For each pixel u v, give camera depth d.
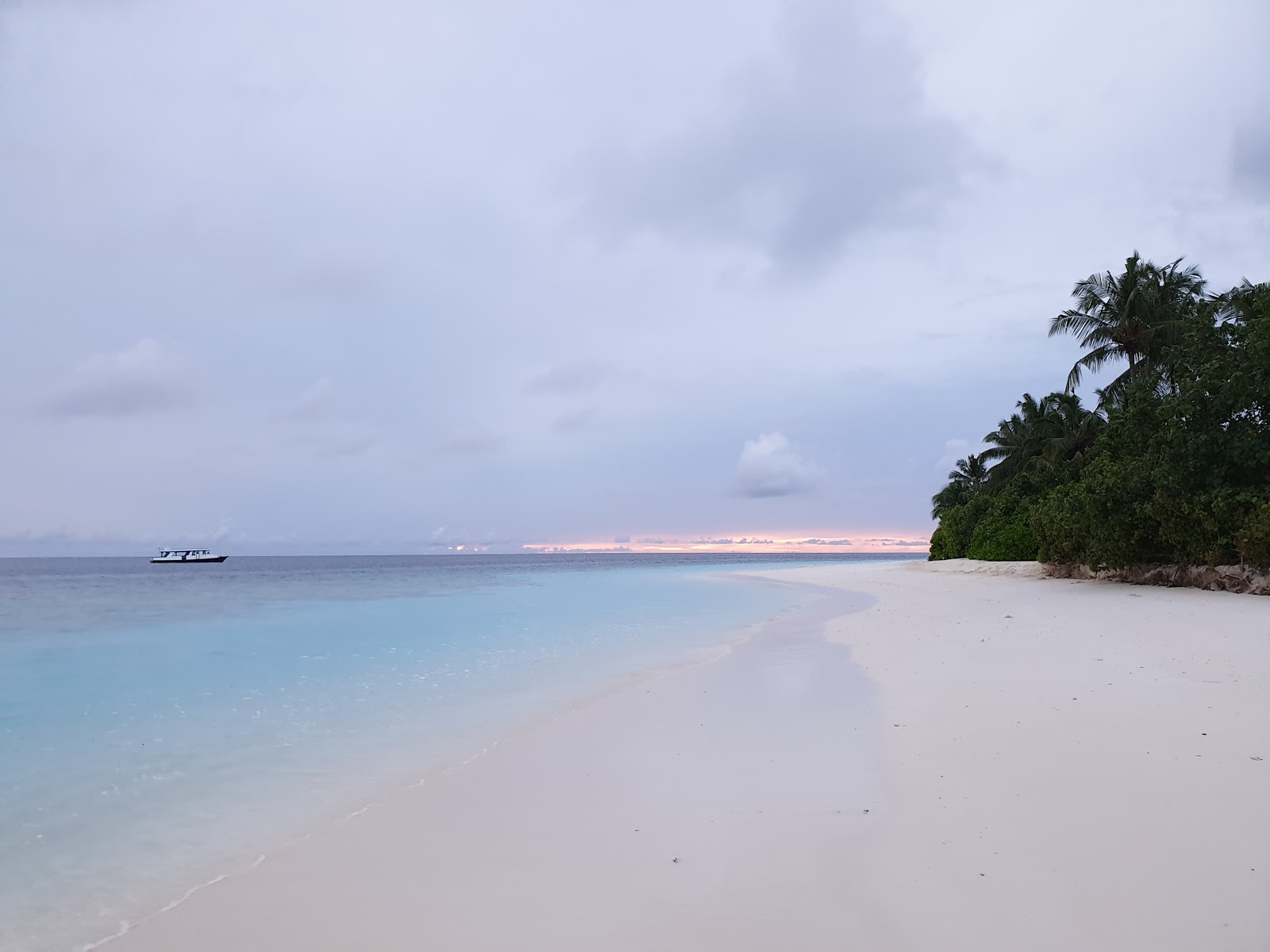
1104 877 4.14
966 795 5.57
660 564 134.62
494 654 14.68
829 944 3.70
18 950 4.12
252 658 14.59
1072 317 36.09
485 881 4.70
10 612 25.91
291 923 4.29
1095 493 22.06
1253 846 4.38
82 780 7.08
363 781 6.98
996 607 18.98
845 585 37.66
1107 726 6.96
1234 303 24.81
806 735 7.65
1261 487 18.48
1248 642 11.09
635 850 5.03
